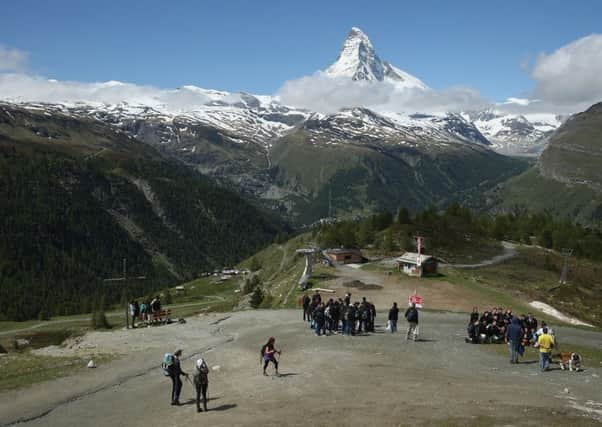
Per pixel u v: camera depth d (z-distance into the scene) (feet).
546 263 488.02
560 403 97.86
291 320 213.25
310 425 87.76
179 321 226.79
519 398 101.19
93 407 109.19
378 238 537.24
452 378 119.24
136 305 235.20
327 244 528.63
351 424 87.30
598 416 89.40
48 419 102.63
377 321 206.59
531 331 163.12
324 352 148.77
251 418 93.71
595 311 337.72
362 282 328.70
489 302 278.87
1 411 107.45
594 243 611.06
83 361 152.05
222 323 215.10
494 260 491.72
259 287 454.40
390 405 97.25
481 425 83.97
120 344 179.93
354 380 117.50
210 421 93.61
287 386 114.83
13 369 143.23
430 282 328.70
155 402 110.63
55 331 583.58
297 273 408.26
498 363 136.56
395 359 139.64
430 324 201.26
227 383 121.49
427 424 85.46
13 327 640.99
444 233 560.61
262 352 126.31
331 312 177.17
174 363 107.04
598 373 127.03
